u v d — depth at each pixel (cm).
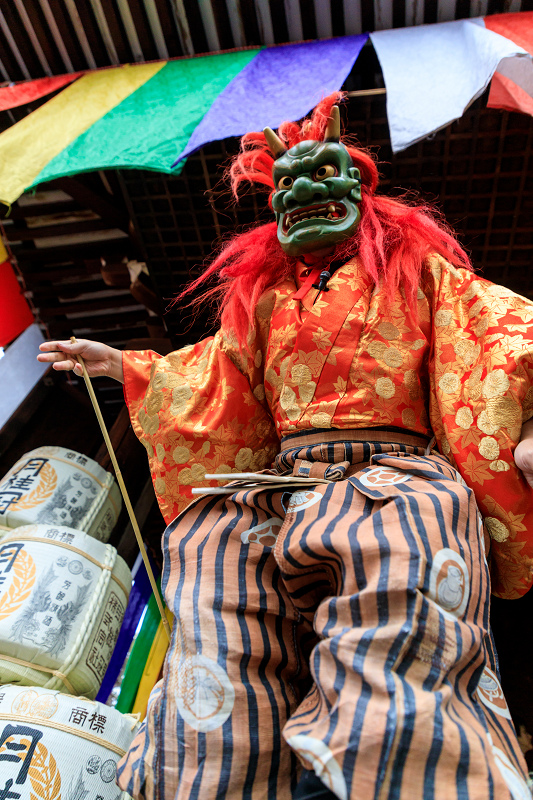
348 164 125
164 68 206
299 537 92
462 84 149
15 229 254
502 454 105
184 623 94
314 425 114
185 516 112
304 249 123
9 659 144
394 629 75
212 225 214
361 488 97
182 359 146
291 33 212
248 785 83
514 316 109
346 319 116
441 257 124
